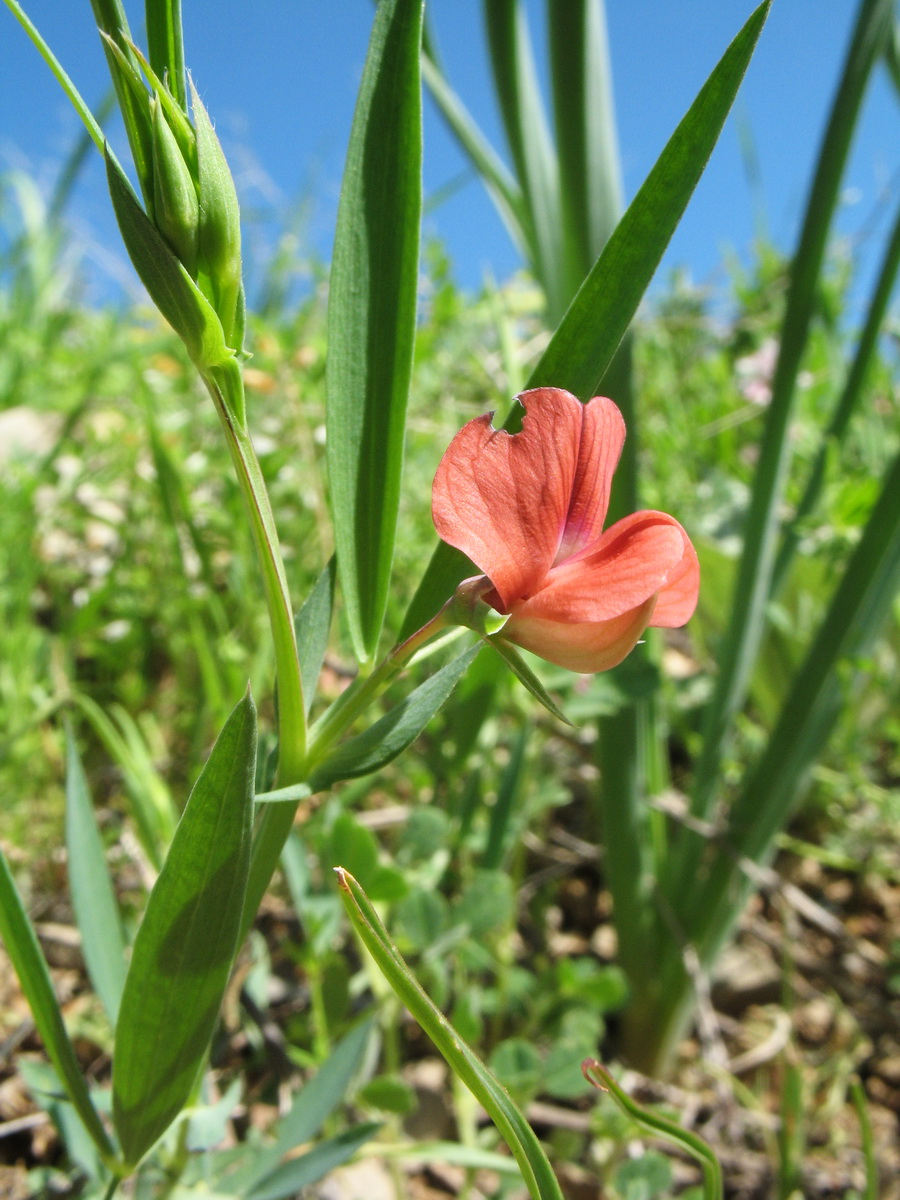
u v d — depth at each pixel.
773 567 0.14
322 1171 0.08
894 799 0.17
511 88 0.12
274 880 0.14
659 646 0.14
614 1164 0.12
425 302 0.17
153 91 0.05
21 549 0.17
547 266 0.12
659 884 0.14
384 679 0.06
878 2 0.11
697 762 0.14
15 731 0.14
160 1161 0.08
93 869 0.08
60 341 0.28
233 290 0.05
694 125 0.06
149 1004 0.06
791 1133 0.11
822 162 0.12
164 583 0.17
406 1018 0.14
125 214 0.05
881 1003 0.15
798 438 0.20
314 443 0.16
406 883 0.11
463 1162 0.09
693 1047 0.15
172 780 0.16
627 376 0.12
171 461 0.15
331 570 0.07
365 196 0.07
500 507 0.06
